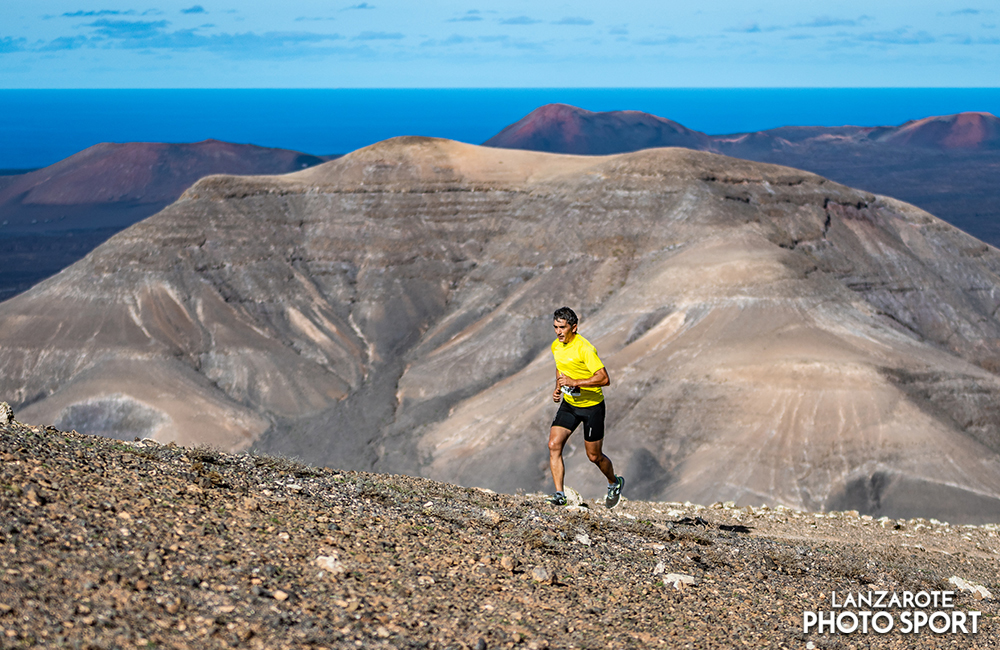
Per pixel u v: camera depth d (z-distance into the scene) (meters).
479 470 70.25
